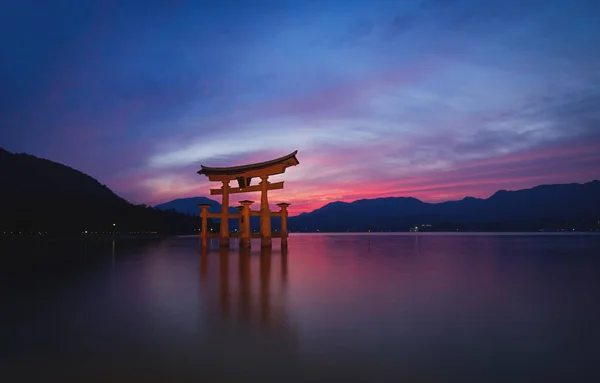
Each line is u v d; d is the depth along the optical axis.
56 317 11.27
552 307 12.53
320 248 52.06
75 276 20.88
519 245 56.19
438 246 55.50
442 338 9.12
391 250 46.28
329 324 10.41
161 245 62.50
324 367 7.32
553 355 7.96
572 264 26.80
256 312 11.85
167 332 9.66
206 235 44.78
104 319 11.02
